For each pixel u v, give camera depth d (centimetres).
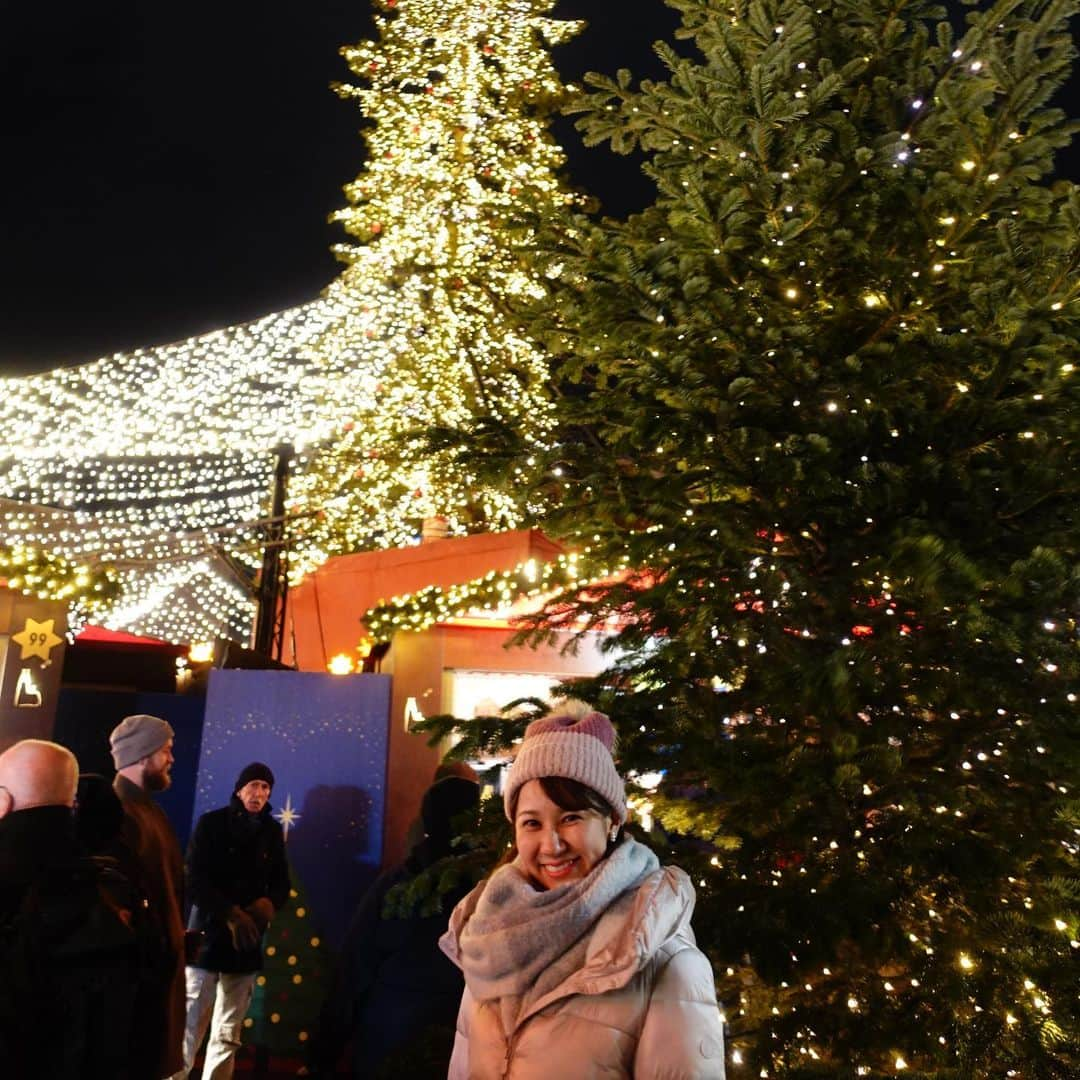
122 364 1146
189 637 1593
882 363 418
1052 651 361
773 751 404
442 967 470
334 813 749
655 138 513
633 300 434
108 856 361
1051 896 363
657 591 415
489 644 784
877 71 502
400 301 1489
